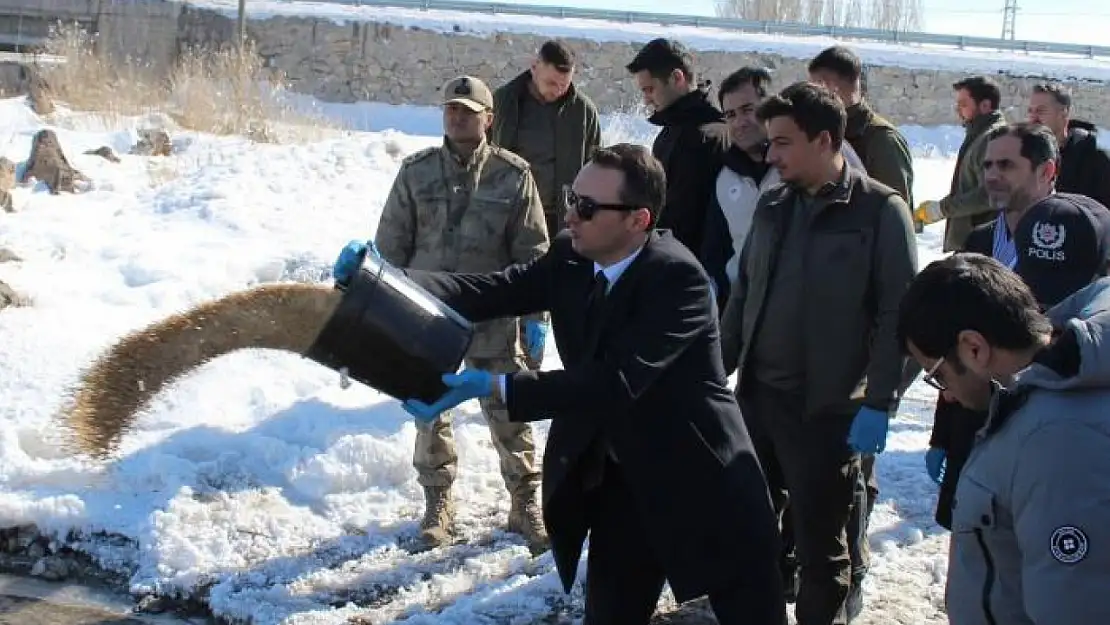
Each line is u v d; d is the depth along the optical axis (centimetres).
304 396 645
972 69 2883
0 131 1223
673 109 557
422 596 482
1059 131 620
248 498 545
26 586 490
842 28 3141
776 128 396
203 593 483
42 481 541
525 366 536
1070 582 219
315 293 332
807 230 405
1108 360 222
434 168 518
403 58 2639
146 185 1087
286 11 2602
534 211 521
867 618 467
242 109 1438
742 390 426
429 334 327
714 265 524
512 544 527
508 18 2806
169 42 2558
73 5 2495
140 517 524
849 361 402
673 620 468
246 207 998
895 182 526
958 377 252
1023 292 240
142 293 769
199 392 625
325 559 509
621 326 333
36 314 695
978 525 239
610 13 2980
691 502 337
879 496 591
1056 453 223
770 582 342
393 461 574
